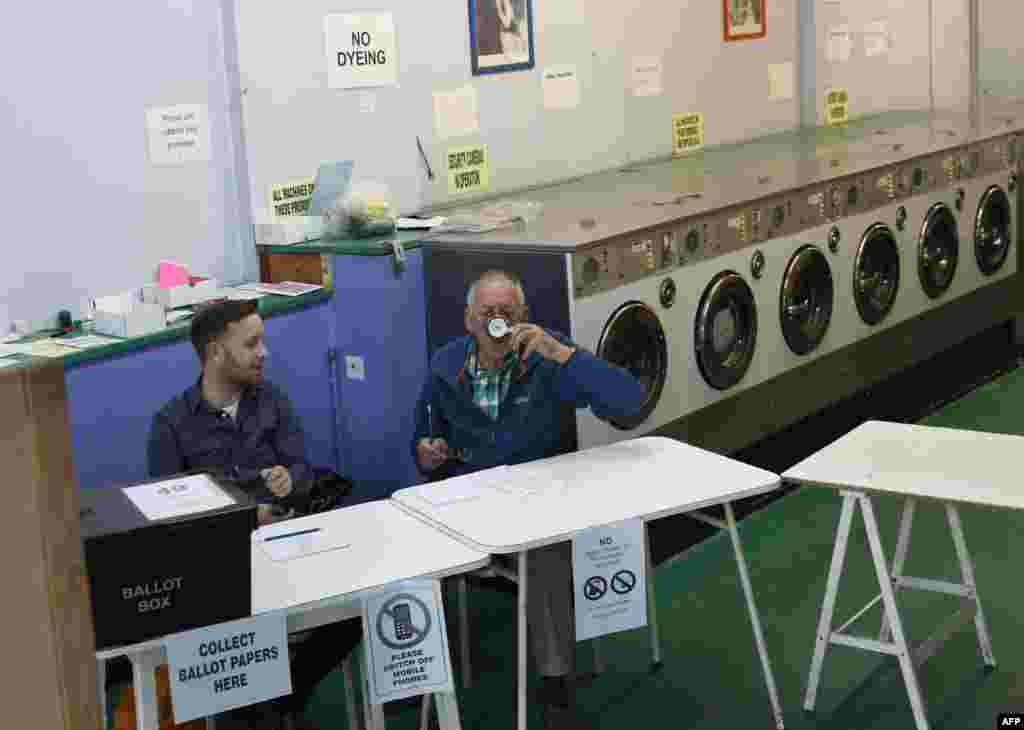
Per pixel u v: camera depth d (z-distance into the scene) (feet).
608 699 12.50
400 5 16.62
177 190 14.48
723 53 22.35
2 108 12.80
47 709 6.83
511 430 12.44
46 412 6.66
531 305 14.20
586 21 19.56
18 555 6.70
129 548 8.23
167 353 13.34
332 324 15.15
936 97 25.54
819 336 18.16
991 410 20.57
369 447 15.28
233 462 12.42
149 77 14.05
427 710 11.49
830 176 18.31
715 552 15.65
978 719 11.80
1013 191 22.76
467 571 9.57
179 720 8.54
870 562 15.12
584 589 10.16
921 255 20.45
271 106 15.28
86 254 13.67
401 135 16.85
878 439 12.05
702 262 15.87
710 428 16.33
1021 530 15.75
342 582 9.23
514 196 18.26
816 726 11.83
